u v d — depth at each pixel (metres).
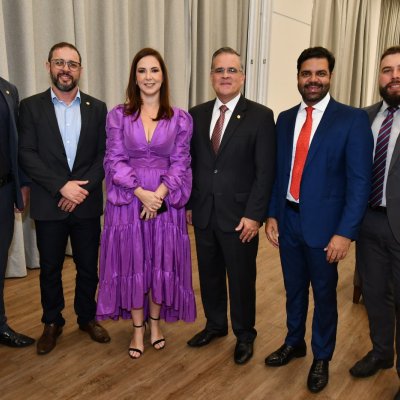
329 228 1.86
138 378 2.07
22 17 3.20
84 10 3.69
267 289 3.20
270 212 2.09
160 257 2.14
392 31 8.60
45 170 2.07
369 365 2.12
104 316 2.17
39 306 2.83
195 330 2.55
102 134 2.24
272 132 2.02
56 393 1.95
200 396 1.95
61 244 2.25
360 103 8.21
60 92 2.12
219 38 5.15
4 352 2.26
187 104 4.83
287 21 5.93
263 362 2.22
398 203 1.80
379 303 2.04
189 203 2.23
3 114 2.04
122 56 4.04
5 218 2.13
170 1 4.42
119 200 2.06
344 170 1.84
